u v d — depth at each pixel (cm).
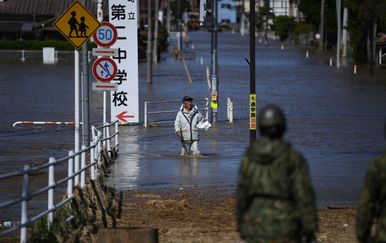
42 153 5706
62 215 2930
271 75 14938
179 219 3441
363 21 18900
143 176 4738
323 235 3039
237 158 5534
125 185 4422
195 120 5609
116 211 3609
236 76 14550
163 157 5588
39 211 3612
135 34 7350
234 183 4478
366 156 5616
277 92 11381
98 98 10262
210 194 4122
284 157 1695
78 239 2814
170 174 4819
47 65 17212
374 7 17300
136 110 7538
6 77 13488
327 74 15400
